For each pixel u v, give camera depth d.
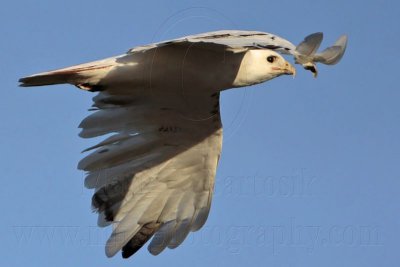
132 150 15.39
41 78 13.66
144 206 15.44
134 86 14.30
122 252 15.30
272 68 14.45
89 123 15.14
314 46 12.59
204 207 15.38
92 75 13.87
